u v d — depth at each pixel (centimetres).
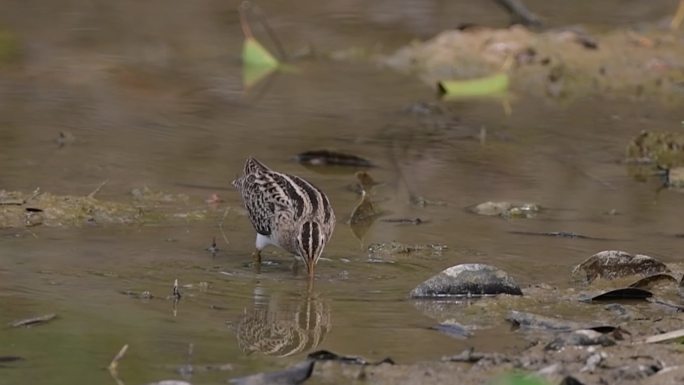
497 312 1192
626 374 989
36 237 1406
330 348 1078
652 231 1512
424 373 1006
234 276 1303
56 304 1178
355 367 1021
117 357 1020
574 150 1914
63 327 1114
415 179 1734
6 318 1132
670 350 1051
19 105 2048
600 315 1186
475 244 1437
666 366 1012
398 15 2791
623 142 1964
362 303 1216
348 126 2014
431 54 2492
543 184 1730
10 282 1242
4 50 2381
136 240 1418
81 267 1302
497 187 1708
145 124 1977
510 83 2366
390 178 1739
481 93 2288
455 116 2108
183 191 1627
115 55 2416
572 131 2028
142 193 1598
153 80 2277
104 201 1555
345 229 1496
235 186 1534
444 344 1092
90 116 2005
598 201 1653
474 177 1755
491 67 2452
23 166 1698
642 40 2542
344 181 1725
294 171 1764
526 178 1758
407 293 1254
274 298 1228
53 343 1073
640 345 1064
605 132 2025
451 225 1520
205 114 2064
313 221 1355
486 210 1587
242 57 2475
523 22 2711
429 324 1152
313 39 2628
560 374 993
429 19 2759
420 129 2012
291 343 1091
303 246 1311
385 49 2572
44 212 1488
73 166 1711
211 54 2492
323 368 1017
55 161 1734
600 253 1321
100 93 2159
